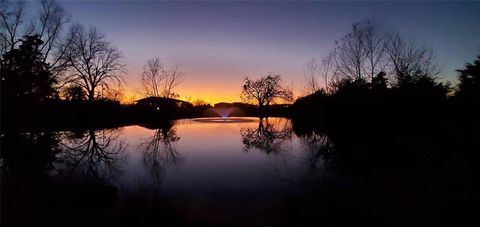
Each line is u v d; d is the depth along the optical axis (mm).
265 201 5887
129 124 27266
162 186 7047
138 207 5516
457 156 8383
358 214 5129
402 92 16422
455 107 14086
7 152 11578
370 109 17938
